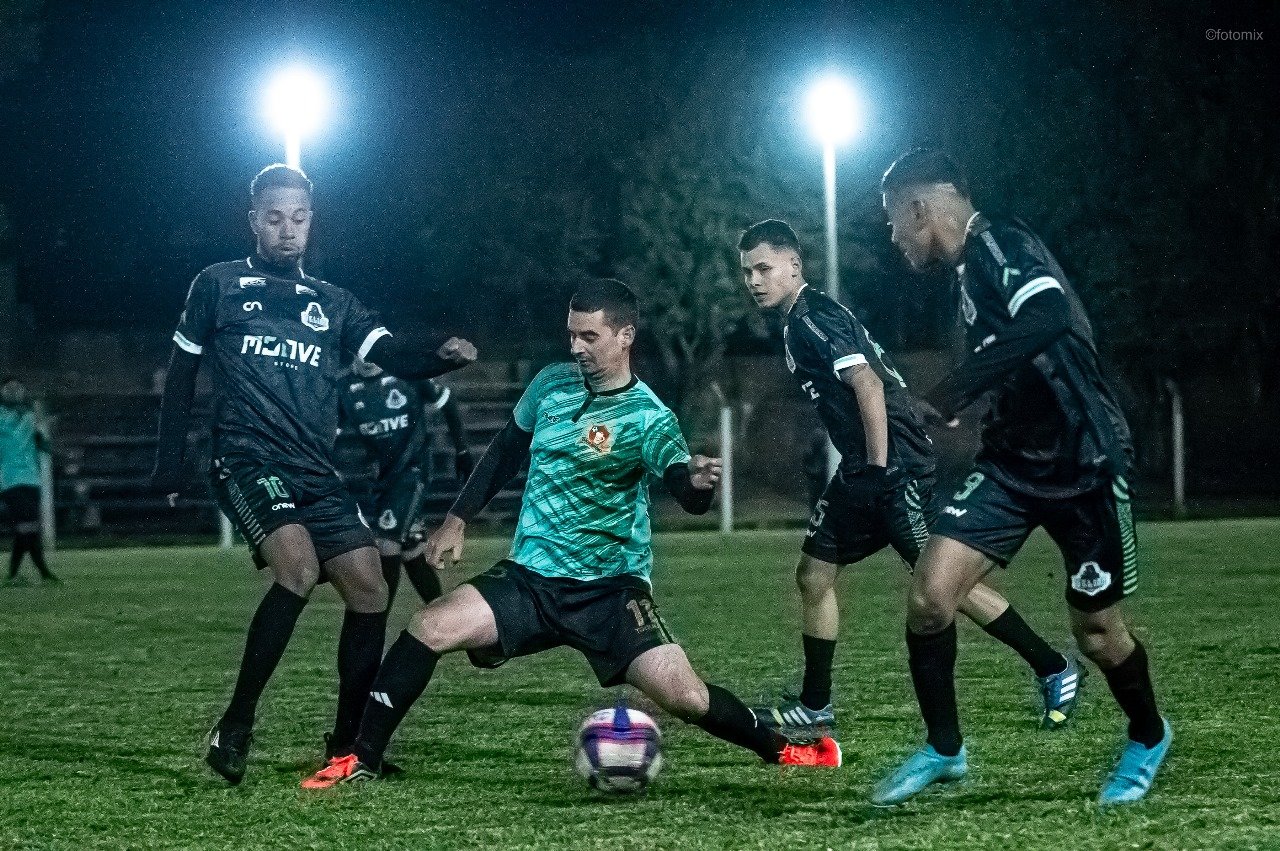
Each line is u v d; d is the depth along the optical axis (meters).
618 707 14.38
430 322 81.94
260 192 15.90
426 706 20.06
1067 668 17.30
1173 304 78.69
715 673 23.56
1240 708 18.52
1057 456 12.94
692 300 78.62
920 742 16.83
